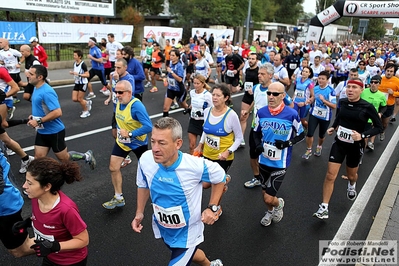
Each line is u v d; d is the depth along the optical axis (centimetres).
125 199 461
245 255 360
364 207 474
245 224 419
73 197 458
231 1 3388
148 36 2242
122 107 401
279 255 364
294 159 652
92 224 399
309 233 407
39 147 458
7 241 280
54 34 1440
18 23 1287
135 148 416
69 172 229
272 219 423
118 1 2925
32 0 1372
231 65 938
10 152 581
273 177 386
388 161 666
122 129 400
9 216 272
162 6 3262
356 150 430
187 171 237
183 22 3138
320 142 662
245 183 520
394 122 1003
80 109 897
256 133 403
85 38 1591
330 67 1183
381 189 533
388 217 441
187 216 245
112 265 334
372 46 3644
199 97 503
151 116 883
